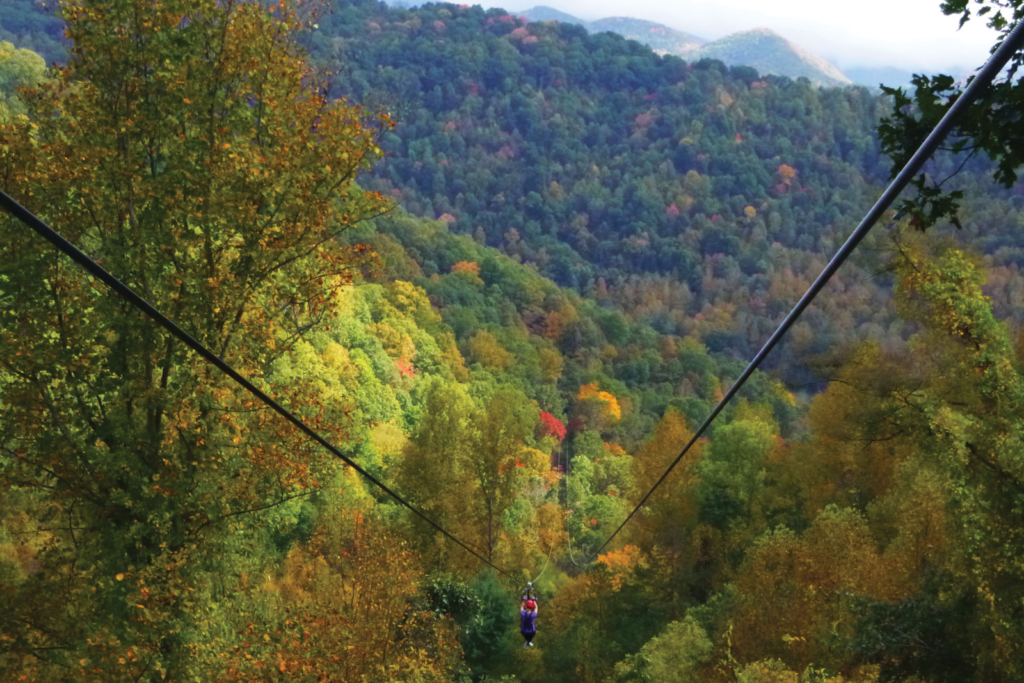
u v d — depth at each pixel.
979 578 15.66
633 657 29.95
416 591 27.47
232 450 16.17
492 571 38.50
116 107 15.48
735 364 149.88
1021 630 14.60
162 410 16.66
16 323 14.89
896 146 6.15
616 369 134.50
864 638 18.73
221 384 15.70
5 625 14.92
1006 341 17.72
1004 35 5.48
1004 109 5.36
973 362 17.58
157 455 15.86
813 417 30.48
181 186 15.39
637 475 44.28
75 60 15.49
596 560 44.91
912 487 24.41
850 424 25.34
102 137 15.45
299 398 16.98
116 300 15.08
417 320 104.50
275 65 16.09
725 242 190.38
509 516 50.53
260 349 16.45
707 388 127.62
